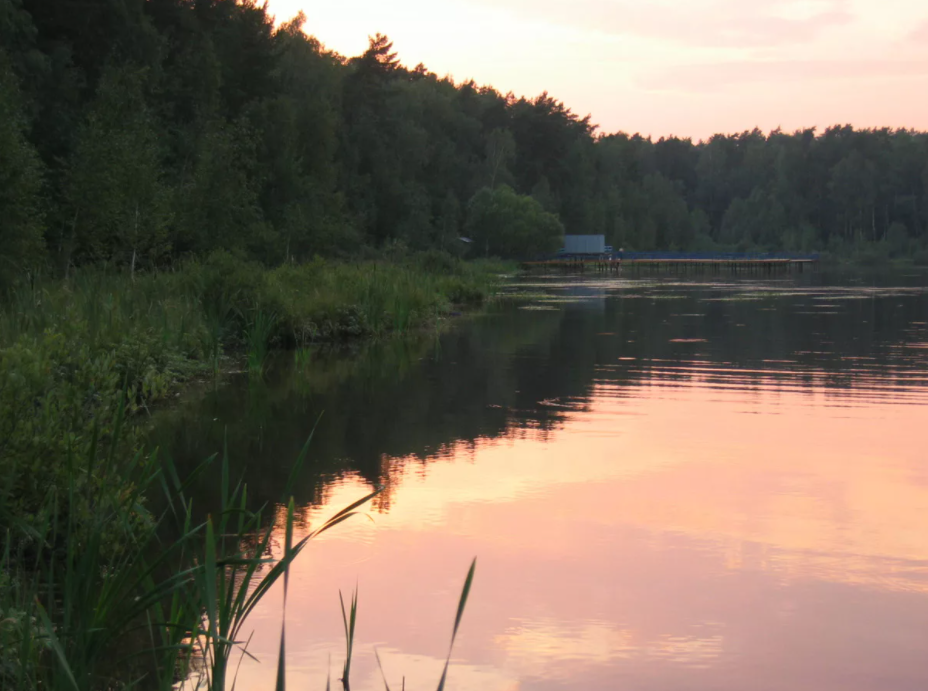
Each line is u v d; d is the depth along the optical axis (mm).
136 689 4500
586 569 6141
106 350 11992
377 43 96750
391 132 99938
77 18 40594
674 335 22812
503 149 119750
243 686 4570
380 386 13984
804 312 30953
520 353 18797
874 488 8102
